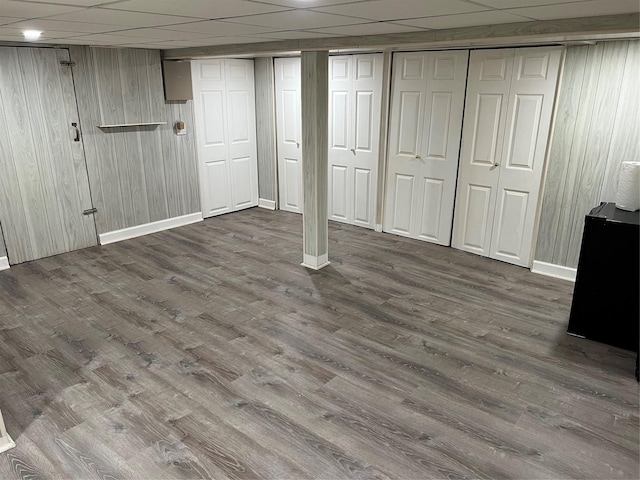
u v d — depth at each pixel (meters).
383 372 2.77
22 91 4.06
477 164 4.44
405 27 2.68
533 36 2.44
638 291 2.87
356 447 2.20
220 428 2.31
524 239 4.27
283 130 5.94
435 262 4.46
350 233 5.34
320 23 2.51
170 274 4.16
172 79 5.03
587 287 3.04
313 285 3.95
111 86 4.60
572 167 3.82
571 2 1.82
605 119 3.59
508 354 2.95
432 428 2.32
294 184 6.04
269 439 2.25
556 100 3.80
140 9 2.04
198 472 2.05
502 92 4.12
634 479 2.03
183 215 5.61
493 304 3.62
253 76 5.98
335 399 2.53
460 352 2.97
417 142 4.81
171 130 5.24
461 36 2.71
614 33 2.25
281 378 2.71
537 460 2.13
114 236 5.00
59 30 2.91
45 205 4.41
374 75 4.95
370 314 3.46
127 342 3.06
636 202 3.09
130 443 2.21
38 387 2.61
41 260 4.46
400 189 5.07
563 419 2.39
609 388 2.63
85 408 2.45
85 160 4.61
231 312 3.48
